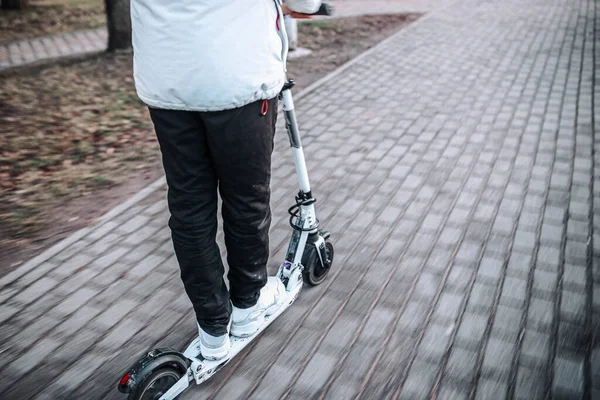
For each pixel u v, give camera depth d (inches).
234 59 68.5
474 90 239.0
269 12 72.0
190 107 69.8
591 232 130.3
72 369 96.0
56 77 291.3
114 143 201.0
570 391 87.4
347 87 251.3
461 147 180.4
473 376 90.8
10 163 183.9
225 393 89.2
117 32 337.4
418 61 290.2
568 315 103.9
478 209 142.0
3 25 443.5
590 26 356.8
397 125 202.4
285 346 98.5
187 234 77.1
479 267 118.8
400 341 99.0
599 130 190.5
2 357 98.9
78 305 112.1
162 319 107.7
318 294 111.7
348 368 93.4
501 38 333.7
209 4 66.4
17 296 115.0
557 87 238.2
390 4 476.4
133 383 76.5
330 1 494.6
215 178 78.7
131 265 125.1
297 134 95.3
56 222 144.8
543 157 170.6
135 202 153.6
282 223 139.6
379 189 154.7
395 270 119.0
